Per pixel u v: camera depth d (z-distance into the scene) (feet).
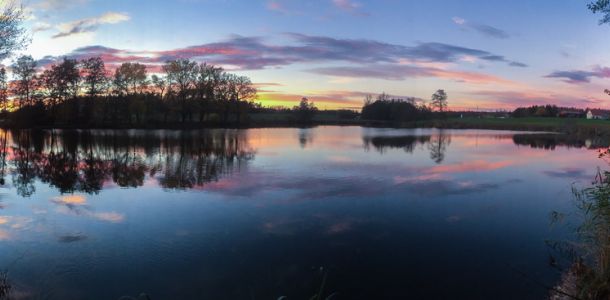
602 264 22.15
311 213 41.06
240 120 265.75
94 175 65.10
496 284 25.21
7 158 87.35
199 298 23.44
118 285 25.11
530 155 98.94
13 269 27.37
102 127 201.46
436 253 30.37
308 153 98.37
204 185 55.88
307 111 336.90
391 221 38.47
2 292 24.04
